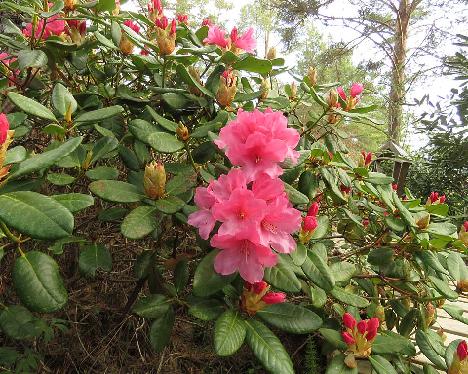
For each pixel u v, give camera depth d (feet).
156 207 1.81
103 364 2.50
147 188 1.82
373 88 15.93
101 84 2.76
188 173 2.04
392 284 2.69
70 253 2.59
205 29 2.92
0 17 3.18
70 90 2.82
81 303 2.62
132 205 2.11
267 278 1.72
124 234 1.67
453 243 2.27
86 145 2.11
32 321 1.91
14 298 2.32
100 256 1.91
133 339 2.66
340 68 19.67
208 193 1.60
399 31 15.49
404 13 15.44
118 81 2.81
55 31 2.46
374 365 1.96
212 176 2.05
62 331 2.38
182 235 2.60
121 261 2.76
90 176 1.89
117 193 1.80
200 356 2.79
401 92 12.91
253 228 1.44
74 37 2.46
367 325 1.98
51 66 2.55
